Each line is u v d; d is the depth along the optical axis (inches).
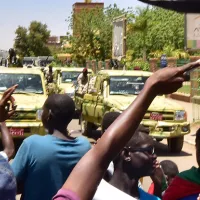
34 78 535.8
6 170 91.9
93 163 63.4
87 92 626.2
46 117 151.3
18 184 145.7
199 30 687.7
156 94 65.5
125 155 117.7
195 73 818.8
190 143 581.3
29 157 143.6
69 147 145.9
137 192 120.3
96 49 1964.8
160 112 500.7
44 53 4121.6
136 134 118.9
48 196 144.0
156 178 161.9
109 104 520.1
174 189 119.2
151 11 1781.5
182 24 1702.8
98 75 590.2
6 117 132.5
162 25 1737.2
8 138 141.6
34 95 520.1
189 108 909.8
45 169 143.2
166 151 530.9
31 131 473.7
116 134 64.2
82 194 62.2
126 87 548.1
